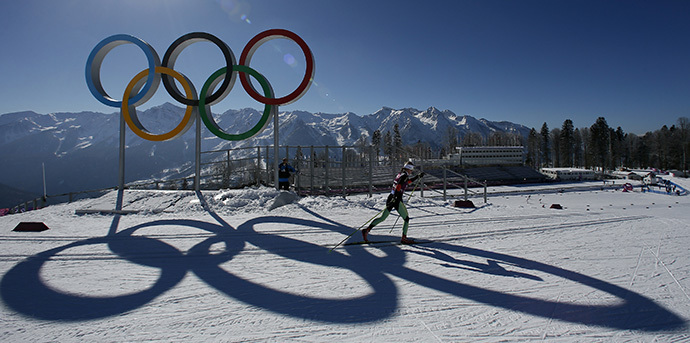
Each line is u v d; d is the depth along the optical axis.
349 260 5.53
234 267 5.17
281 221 8.64
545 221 8.85
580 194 39.81
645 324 3.38
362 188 18.62
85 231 7.61
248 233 7.40
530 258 5.63
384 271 4.98
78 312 3.62
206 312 3.63
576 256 5.73
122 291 4.20
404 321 3.43
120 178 12.11
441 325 3.34
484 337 3.10
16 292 4.15
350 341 3.03
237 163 15.64
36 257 5.63
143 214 9.72
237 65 11.64
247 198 10.80
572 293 4.14
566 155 95.19
